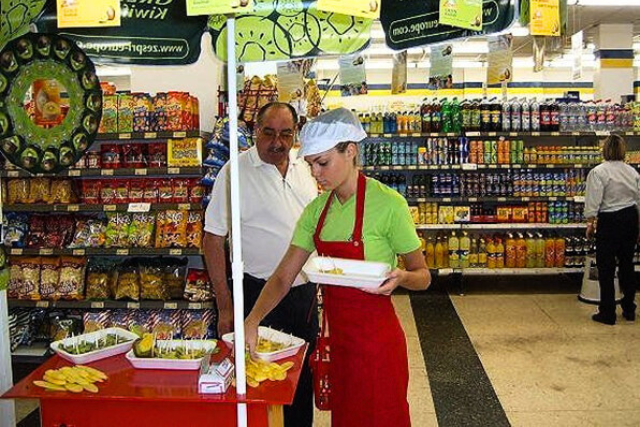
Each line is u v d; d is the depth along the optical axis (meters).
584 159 6.69
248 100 4.25
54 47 2.01
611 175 5.25
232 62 1.59
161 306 4.50
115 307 4.54
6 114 1.90
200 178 4.57
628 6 9.06
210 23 2.18
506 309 5.97
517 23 1.89
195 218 4.52
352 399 2.11
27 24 1.92
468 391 3.95
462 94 16.39
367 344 2.06
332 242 2.09
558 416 3.54
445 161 6.71
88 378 1.82
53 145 2.03
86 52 2.12
